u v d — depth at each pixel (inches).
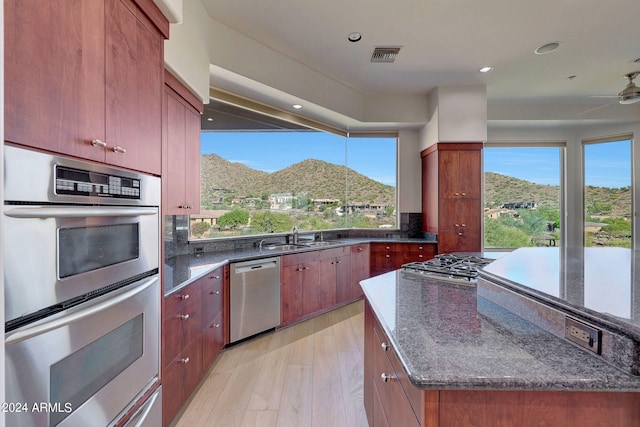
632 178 191.3
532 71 147.6
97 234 41.4
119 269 45.8
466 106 164.7
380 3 99.0
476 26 111.3
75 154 37.7
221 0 97.0
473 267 81.4
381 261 181.8
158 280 56.6
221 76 115.5
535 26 111.0
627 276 53.6
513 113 190.1
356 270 174.2
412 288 66.7
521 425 32.1
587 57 133.8
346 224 198.7
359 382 93.5
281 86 129.2
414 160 197.0
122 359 45.8
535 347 37.7
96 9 41.4
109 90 44.0
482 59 135.9
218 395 87.0
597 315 34.5
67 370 35.6
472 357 35.3
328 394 87.4
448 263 88.7
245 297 119.4
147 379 52.6
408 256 177.9
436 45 124.1
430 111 176.2
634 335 30.6
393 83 162.2
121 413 45.7
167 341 70.0
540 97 179.5
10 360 29.1
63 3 36.0
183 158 94.0
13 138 29.7
